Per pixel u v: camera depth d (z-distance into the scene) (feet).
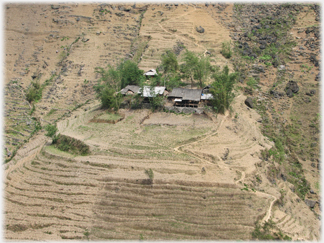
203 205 148.87
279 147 221.66
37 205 167.53
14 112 272.72
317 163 215.10
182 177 162.40
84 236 145.69
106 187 166.91
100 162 181.78
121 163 178.19
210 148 185.57
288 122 248.11
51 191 173.37
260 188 164.25
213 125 208.64
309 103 259.60
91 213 156.66
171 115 225.56
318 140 229.66
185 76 271.49
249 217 141.18
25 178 188.75
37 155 209.67
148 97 233.35
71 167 186.09
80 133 216.95
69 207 162.09
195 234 137.18
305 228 149.79
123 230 145.38
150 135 202.39
